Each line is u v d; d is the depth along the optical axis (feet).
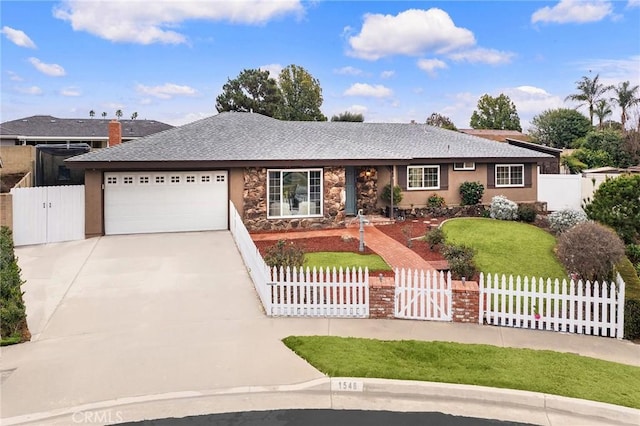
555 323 29.73
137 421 18.83
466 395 20.93
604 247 34.40
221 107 159.74
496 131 177.99
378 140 78.07
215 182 60.44
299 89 185.98
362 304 31.22
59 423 18.60
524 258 47.24
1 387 21.06
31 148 75.72
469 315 30.76
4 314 26.55
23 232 52.95
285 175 62.59
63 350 25.18
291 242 53.16
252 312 31.53
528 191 78.64
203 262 44.04
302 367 23.15
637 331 28.63
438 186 73.82
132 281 38.04
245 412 19.62
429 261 45.19
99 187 56.70
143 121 147.33
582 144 140.67
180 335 27.37
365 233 59.21
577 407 20.03
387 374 22.25
